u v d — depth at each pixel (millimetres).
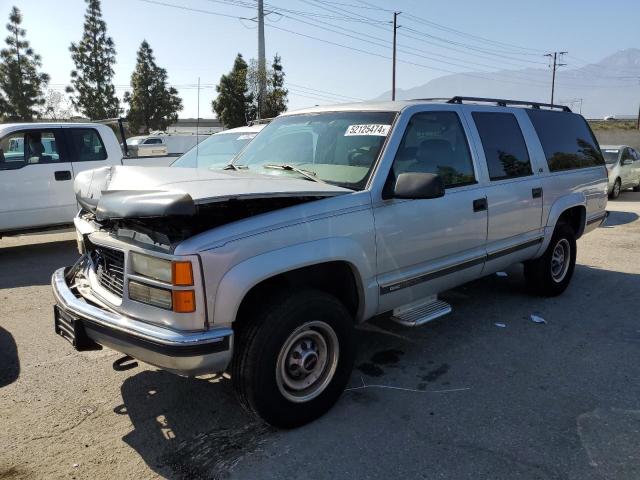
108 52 53000
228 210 3057
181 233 2875
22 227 8055
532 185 5148
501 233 4789
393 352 4465
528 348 4551
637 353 4453
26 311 5508
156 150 10125
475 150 4562
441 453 3025
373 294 3641
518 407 3547
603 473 2846
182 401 3637
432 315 4031
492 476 2822
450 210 4152
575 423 3346
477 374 4051
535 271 5746
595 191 6340
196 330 2797
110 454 3031
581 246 9094
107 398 3680
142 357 2895
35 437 3199
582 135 6367
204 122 58938
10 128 7879
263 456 3000
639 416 3432
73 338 3176
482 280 6672
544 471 2863
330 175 3824
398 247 3746
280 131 4613
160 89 55812
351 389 3797
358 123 4102
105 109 53000
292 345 3186
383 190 3631
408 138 3932
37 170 8078
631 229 10906
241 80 35875
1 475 2830
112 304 3111
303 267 3242
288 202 3232
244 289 2875
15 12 47188
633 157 18344
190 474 2850
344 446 3094
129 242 3020
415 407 3543
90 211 3467
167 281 2803
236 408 3545
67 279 3607
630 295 6121
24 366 4180
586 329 5004
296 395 3264
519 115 5293
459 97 4711
